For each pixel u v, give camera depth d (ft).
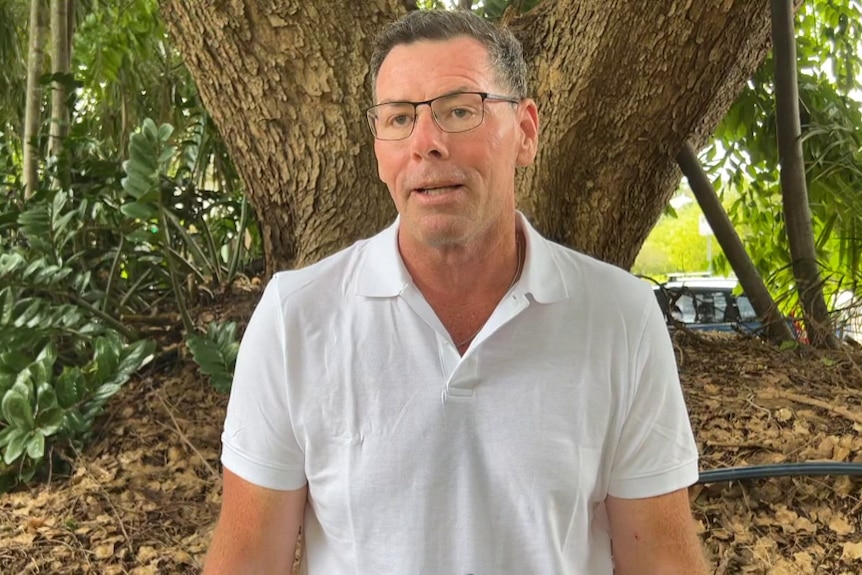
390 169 4.06
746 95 16.52
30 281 11.68
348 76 10.19
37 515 9.52
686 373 13.01
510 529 3.95
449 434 3.94
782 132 14.70
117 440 11.10
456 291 4.16
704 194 15.02
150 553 8.65
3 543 8.90
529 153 4.46
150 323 14.16
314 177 10.57
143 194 11.43
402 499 3.95
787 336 14.99
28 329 11.08
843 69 18.84
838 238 16.80
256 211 11.66
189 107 19.61
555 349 3.99
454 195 3.90
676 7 9.50
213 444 10.96
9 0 23.31
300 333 4.11
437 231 3.91
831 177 15.93
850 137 15.84
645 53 9.93
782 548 8.61
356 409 4.01
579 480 3.97
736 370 13.05
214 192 16.42
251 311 14.87
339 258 4.30
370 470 3.98
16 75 23.68
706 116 13.65
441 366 3.96
